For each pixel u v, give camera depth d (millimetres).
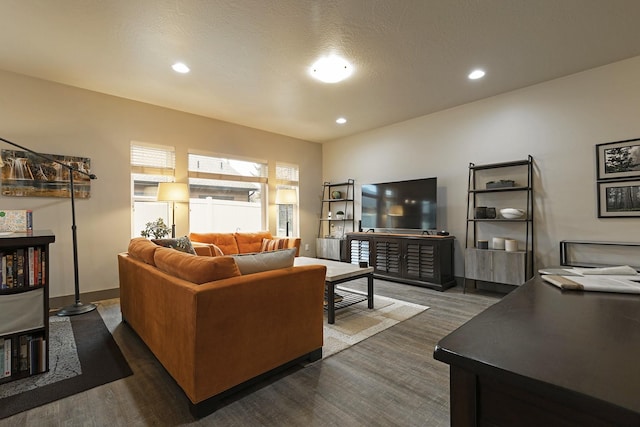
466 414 531
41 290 2096
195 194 4984
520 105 3945
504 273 3760
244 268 1941
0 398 1796
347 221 6211
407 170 5168
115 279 3977
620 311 765
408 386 1911
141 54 3023
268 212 5770
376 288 4402
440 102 4379
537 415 457
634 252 3191
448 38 2797
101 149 3902
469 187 4273
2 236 1990
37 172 3465
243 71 3385
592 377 441
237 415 1640
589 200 3461
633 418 356
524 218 3891
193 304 1581
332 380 1979
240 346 1783
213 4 2322
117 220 4004
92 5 2311
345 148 6219
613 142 3307
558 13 2461
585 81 3471
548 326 661
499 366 483
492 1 2318
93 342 2582
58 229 3594
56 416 1641
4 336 1976
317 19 2514
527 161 3791
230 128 5215
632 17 2516
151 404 1738
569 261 3559
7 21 2486
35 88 3479
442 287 4242
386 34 2732
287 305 2037
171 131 4523
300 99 4207
